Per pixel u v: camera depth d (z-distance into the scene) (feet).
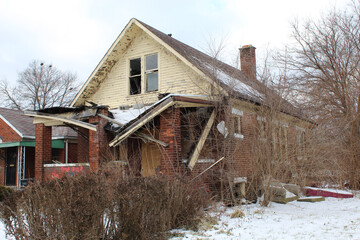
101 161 39.09
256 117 41.47
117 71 54.39
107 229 21.81
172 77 48.73
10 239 23.71
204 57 53.83
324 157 46.78
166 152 36.86
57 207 19.66
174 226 27.17
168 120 37.24
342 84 61.62
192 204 29.12
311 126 46.37
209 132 41.24
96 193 20.57
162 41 48.16
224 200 37.96
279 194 42.19
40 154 47.14
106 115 42.34
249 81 44.75
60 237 19.27
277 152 39.52
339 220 31.22
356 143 57.16
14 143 59.72
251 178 41.78
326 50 64.80
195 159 37.37
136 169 39.60
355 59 62.03
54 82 154.30
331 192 48.11
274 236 25.21
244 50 64.90
